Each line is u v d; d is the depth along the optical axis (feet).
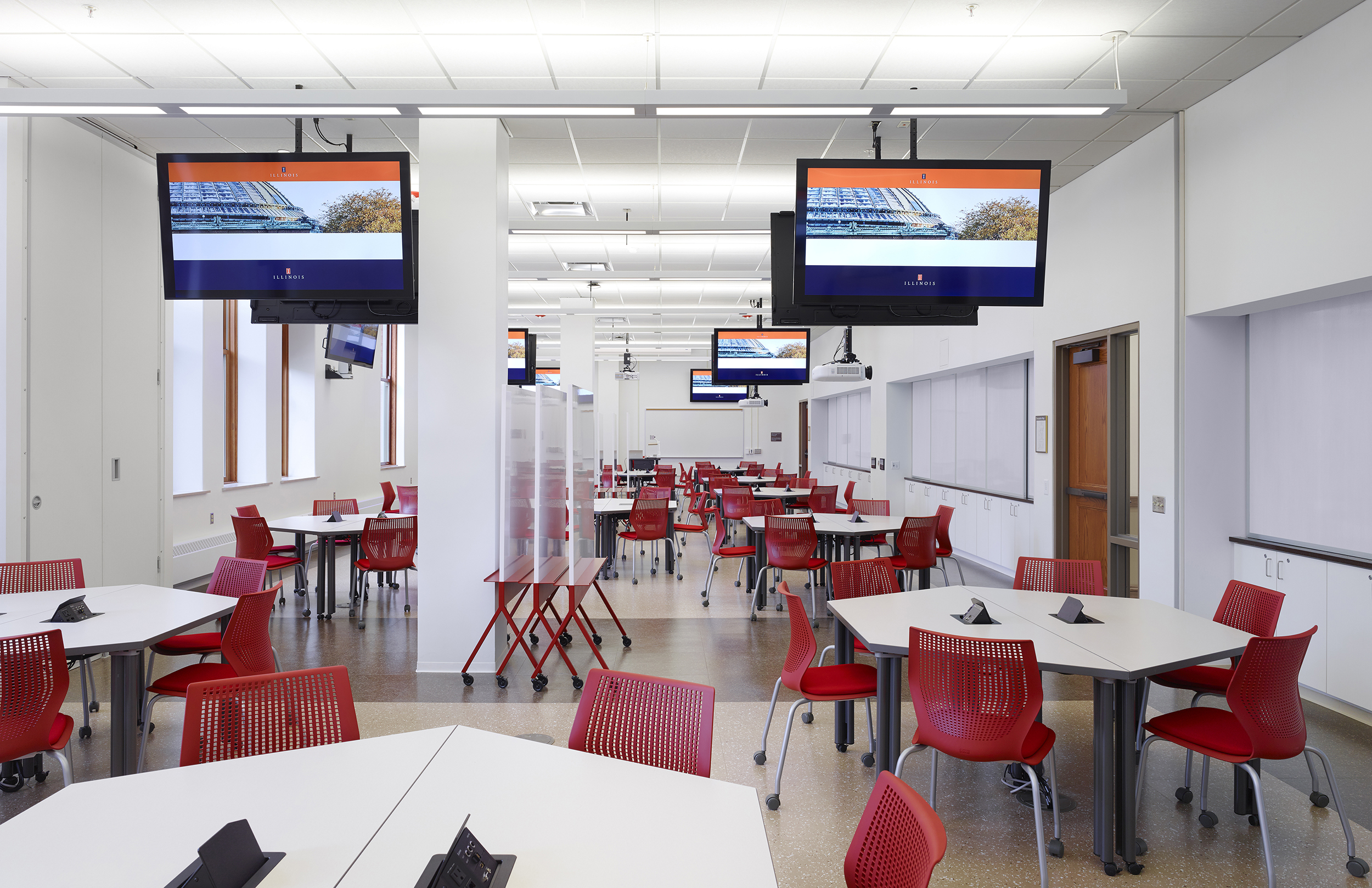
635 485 46.32
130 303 19.21
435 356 17.19
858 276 14.85
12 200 15.88
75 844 4.96
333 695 7.54
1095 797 9.19
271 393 31.01
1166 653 9.42
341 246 14.93
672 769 6.75
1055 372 22.88
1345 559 14.05
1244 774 10.50
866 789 11.20
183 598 12.56
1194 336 17.10
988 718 8.80
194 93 12.51
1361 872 9.00
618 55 15.03
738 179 22.11
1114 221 19.70
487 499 17.12
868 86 16.37
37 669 8.80
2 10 13.16
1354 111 12.85
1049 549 23.47
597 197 23.80
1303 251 13.91
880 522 23.34
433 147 17.15
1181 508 17.10
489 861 4.56
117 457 18.76
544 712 14.40
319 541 21.90
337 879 4.55
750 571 26.30
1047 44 14.42
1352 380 14.34
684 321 46.96
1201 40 14.06
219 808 5.51
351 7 13.16
